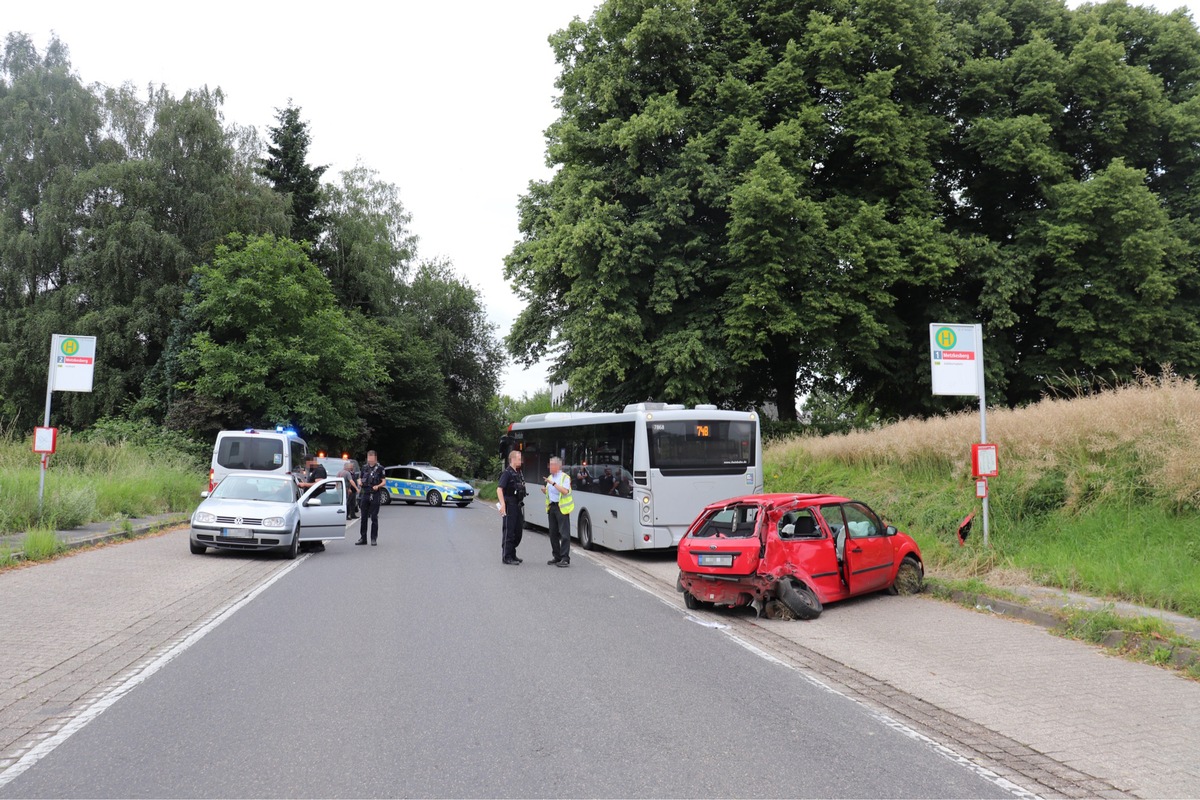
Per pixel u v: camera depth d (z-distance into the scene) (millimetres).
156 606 9648
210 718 5562
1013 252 26438
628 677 6781
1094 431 13133
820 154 25719
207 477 26719
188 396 32812
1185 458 11125
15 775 4523
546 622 9086
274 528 14156
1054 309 26875
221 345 33344
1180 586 8992
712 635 8648
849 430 24844
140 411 35250
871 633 8766
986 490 12094
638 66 25672
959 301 27641
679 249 25172
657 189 24531
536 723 5512
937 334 12453
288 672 6789
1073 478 12438
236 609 9633
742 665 7301
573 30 27109
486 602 10312
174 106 39000
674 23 25109
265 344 32125
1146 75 27219
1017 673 7055
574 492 18656
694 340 24016
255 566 13531
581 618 9406
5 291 39500
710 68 26172
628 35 25031
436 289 57188
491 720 5559
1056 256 25500
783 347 27516
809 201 23766
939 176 29594
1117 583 9641
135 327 36312
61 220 38688
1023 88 27438
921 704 6137
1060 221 25828
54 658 7109
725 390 25500
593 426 17703
